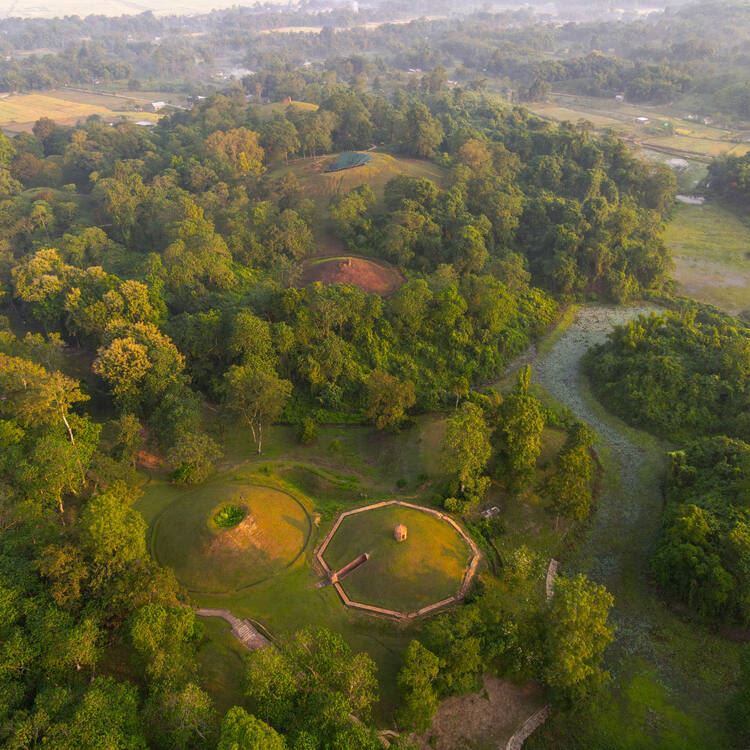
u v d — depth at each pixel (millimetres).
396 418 85500
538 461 81625
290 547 65188
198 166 161625
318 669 46125
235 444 85250
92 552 50562
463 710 52094
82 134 197500
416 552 62500
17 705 41844
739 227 164375
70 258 124562
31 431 68625
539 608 55719
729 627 59969
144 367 82688
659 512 76562
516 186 157000
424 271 126625
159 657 45312
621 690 55250
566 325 122750
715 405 91312
